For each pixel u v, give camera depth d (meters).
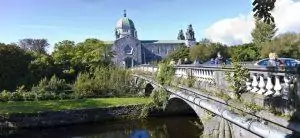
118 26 170.88
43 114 34.12
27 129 33.12
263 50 58.59
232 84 13.02
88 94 43.88
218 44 78.62
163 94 30.83
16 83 54.25
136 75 49.88
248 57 58.34
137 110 36.84
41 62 57.38
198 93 17.84
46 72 57.34
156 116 35.94
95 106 37.28
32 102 40.19
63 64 59.69
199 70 18.94
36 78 55.94
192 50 79.75
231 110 12.48
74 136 30.25
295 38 57.91
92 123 35.31
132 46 150.12
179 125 31.89
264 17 8.79
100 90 44.59
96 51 66.50
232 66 13.26
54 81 46.53
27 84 54.31
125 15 173.38
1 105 38.06
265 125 9.48
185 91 21.31
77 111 35.44
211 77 16.53
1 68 53.91
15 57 55.66
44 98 42.09
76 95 42.97
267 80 10.62
